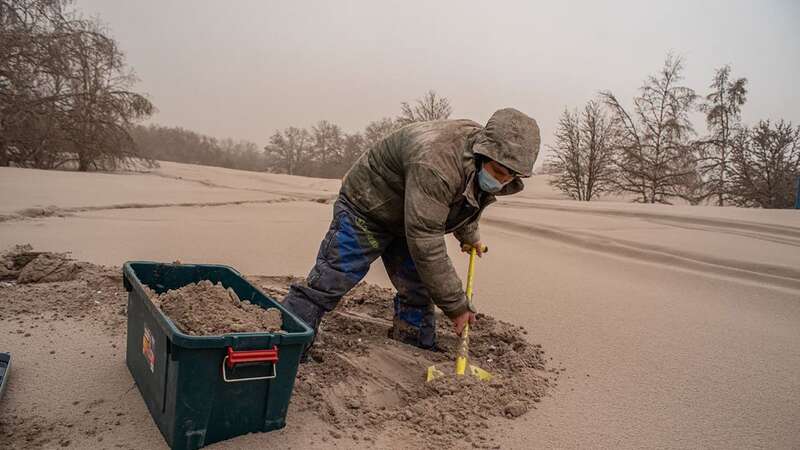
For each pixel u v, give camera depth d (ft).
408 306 12.01
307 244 22.57
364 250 10.63
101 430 8.02
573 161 88.79
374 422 8.77
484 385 10.04
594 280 19.01
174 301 9.20
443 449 8.20
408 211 9.43
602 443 8.74
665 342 13.32
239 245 21.53
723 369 11.83
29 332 11.17
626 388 10.77
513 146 8.90
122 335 11.35
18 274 14.62
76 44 61.36
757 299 17.01
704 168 85.20
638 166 88.79
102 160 65.41
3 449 7.38
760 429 9.41
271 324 8.79
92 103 63.10
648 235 25.02
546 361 11.94
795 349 13.08
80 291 13.60
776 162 77.56
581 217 30.53
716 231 26.00
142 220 26.32
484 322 13.88
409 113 93.76
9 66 57.62
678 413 9.85
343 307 14.43
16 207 26.20
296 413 8.82
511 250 23.66
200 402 7.46
